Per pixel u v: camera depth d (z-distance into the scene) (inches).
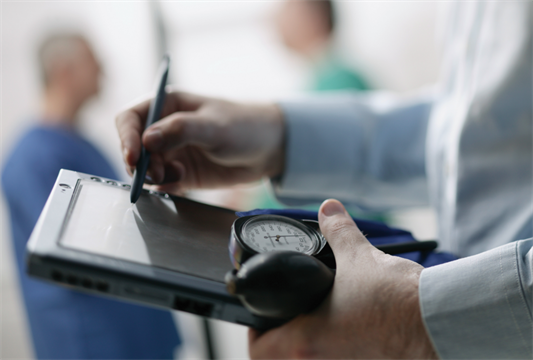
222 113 26.4
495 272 14.2
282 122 30.5
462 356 14.3
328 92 69.1
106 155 61.2
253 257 13.8
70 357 51.5
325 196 33.8
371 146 32.6
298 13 70.4
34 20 84.6
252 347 15.7
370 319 14.2
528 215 20.9
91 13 83.8
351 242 15.6
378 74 98.1
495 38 22.7
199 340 77.0
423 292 14.2
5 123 87.9
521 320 13.8
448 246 25.1
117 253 14.1
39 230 13.9
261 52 88.8
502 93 21.7
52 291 51.7
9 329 82.5
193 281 14.1
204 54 88.8
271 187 33.3
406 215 91.5
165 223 17.3
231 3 85.9
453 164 24.0
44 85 60.5
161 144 22.3
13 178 52.7
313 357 14.5
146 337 55.4
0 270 83.8
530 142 21.3
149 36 84.4
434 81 96.8
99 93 66.1
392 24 95.7
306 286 13.8
